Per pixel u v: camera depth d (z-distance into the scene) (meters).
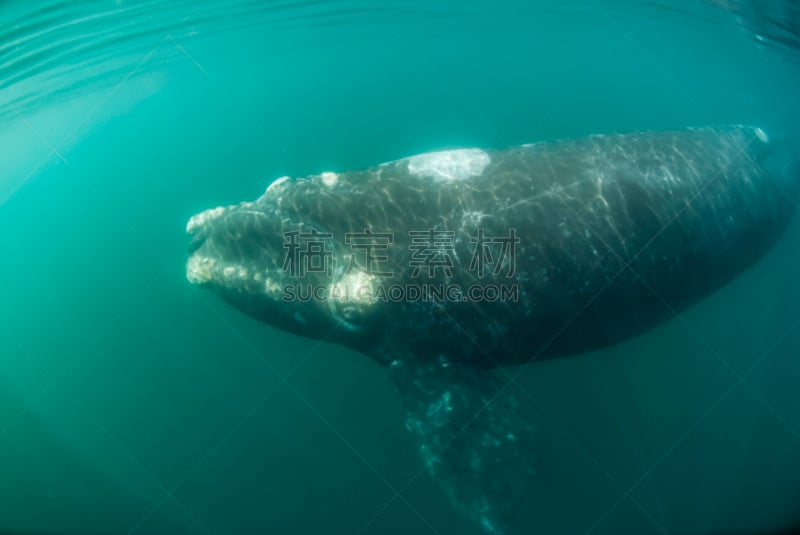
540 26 21.55
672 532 7.70
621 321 7.82
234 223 8.01
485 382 7.35
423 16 19.78
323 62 25.53
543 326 7.17
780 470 8.62
